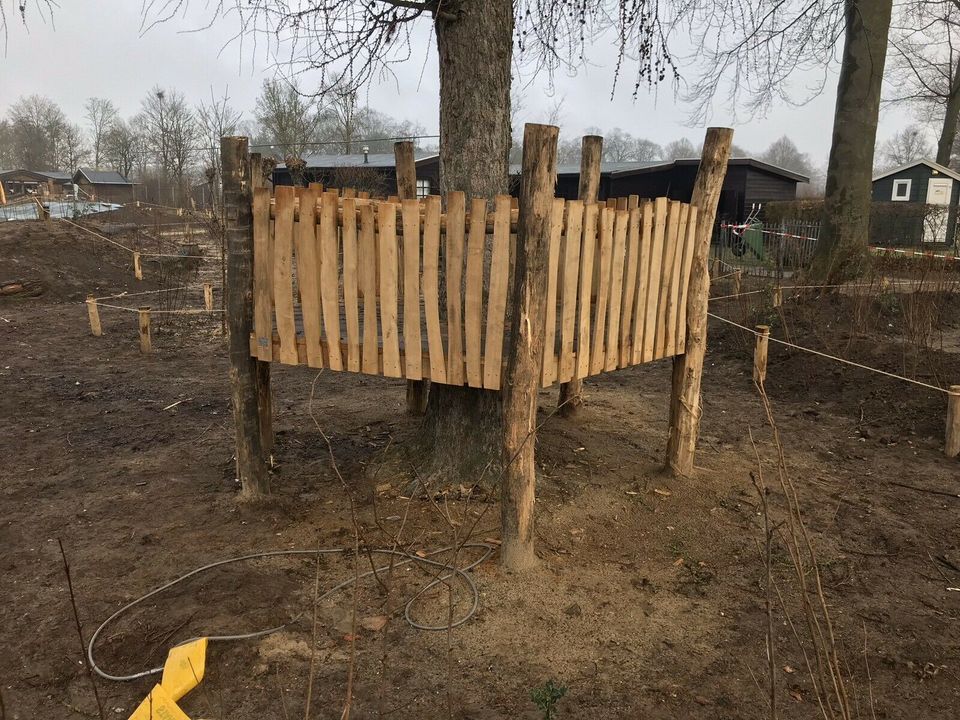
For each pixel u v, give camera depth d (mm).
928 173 28531
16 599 3496
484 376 3564
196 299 14945
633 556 4004
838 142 11672
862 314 9625
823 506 4816
